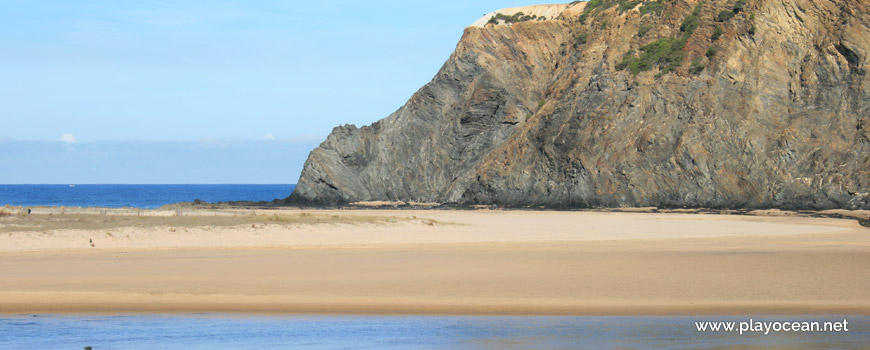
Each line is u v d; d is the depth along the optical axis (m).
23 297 24.95
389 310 23.70
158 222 53.41
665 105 109.12
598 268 33.03
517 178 114.88
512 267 33.53
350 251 42.19
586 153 108.81
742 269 32.50
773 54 109.38
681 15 119.25
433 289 27.14
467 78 131.00
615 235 57.00
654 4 124.25
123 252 40.94
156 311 23.45
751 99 106.38
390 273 31.44
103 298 24.97
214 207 115.75
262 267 33.53
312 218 62.00
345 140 130.62
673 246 46.31
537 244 48.16
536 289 27.22
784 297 25.67
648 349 18.67
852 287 27.61
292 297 25.45
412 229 57.84
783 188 98.19
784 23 111.06
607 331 20.78
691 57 113.06
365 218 64.62
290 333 20.56
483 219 78.12
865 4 107.38
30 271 31.55
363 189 127.50
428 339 19.80
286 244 46.88
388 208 112.38
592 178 107.06
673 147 105.31
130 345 19.17
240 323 21.84
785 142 101.06
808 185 97.31
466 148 125.88
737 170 101.56
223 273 31.27
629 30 122.00
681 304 24.55
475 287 27.59
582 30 130.75
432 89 131.75
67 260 36.22
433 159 126.81
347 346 19.12
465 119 126.62
